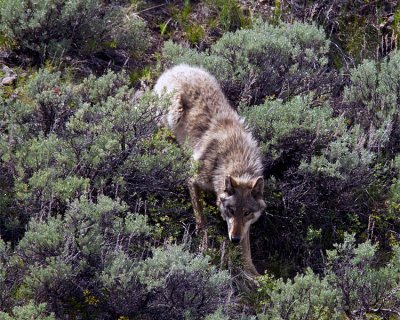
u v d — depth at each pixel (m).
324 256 13.38
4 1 15.82
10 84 14.68
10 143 12.23
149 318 10.33
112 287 9.98
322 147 14.34
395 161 14.75
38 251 10.19
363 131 15.30
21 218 11.34
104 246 10.37
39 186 11.05
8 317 8.95
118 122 12.42
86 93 14.11
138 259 10.91
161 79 15.75
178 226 12.78
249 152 13.62
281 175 14.46
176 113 14.81
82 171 11.99
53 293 10.02
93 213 10.46
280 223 13.65
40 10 15.80
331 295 10.87
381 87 16.03
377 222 14.02
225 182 12.67
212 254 12.35
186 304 10.31
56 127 13.02
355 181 13.81
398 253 12.09
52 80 13.85
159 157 12.27
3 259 10.09
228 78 16.19
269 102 14.80
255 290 12.12
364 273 11.75
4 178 11.72
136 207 12.23
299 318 10.66
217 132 14.05
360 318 11.51
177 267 10.08
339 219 13.84
